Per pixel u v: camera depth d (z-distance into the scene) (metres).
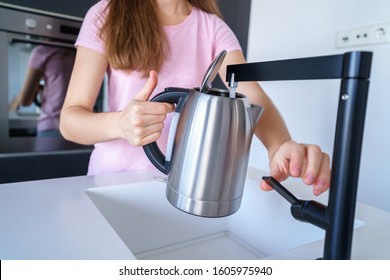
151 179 0.60
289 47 1.50
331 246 0.29
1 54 1.16
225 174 0.36
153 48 0.68
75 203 0.46
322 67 0.27
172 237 0.62
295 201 0.35
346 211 0.28
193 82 0.79
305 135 1.42
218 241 0.65
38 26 1.21
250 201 0.64
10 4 1.15
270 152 0.54
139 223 0.58
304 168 0.38
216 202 0.37
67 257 0.32
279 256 0.36
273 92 1.58
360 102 0.25
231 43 0.81
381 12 1.09
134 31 0.65
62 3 1.25
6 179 1.23
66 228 0.38
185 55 0.78
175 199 0.38
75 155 1.35
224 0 1.62
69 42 1.29
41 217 0.41
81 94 0.65
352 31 1.18
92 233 0.38
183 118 0.37
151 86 0.43
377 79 1.11
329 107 1.30
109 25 0.65
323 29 1.31
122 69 0.68
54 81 1.30
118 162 0.76
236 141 0.36
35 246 0.34
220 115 0.35
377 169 1.13
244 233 0.65
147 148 0.42
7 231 0.37
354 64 0.25
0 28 1.14
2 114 1.20
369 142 1.16
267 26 1.63
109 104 0.79
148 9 0.69
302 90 1.42
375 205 1.15
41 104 1.29
